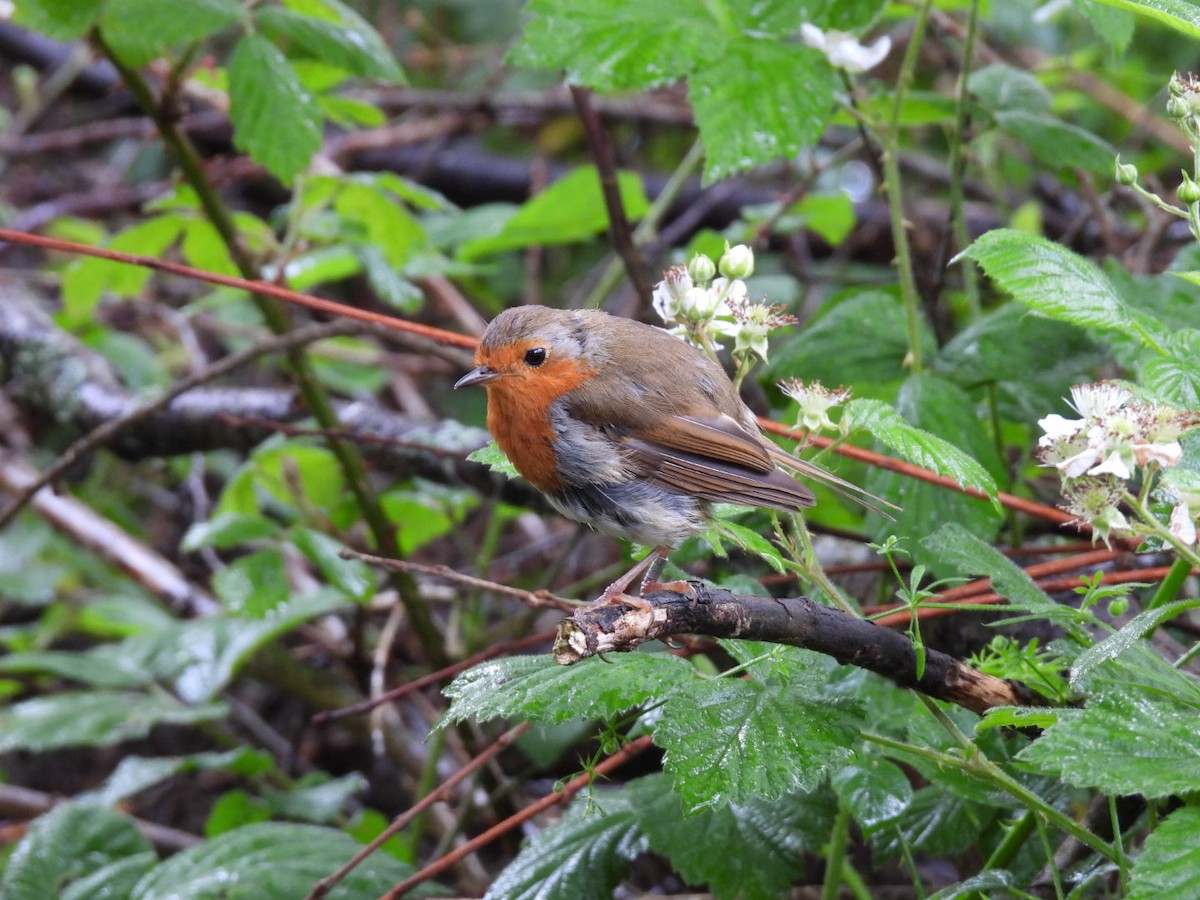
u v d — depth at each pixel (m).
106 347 12.52
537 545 11.38
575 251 14.35
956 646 6.59
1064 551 6.92
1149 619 4.04
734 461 5.64
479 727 8.49
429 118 14.67
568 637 4.36
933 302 8.32
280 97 7.46
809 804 6.18
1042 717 4.34
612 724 4.85
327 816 8.49
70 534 11.71
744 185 14.48
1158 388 4.74
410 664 11.09
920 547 6.44
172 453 10.54
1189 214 4.75
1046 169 12.21
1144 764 3.85
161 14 7.30
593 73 6.61
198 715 8.97
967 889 5.02
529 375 6.02
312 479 9.76
